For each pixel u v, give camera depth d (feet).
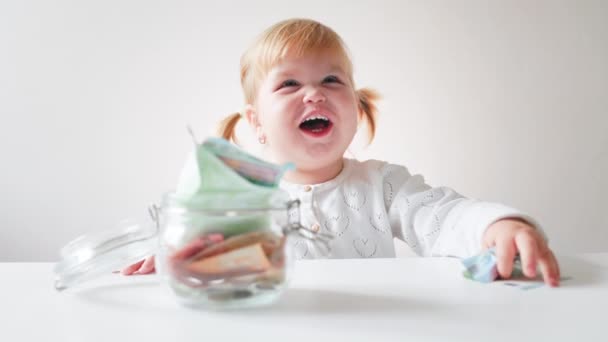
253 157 1.45
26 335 1.20
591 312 1.34
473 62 5.31
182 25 5.24
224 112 5.26
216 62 5.26
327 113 3.75
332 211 3.92
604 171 5.35
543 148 5.36
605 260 2.09
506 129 5.36
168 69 5.26
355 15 5.26
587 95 5.32
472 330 1.20
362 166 4.16
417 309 1.38
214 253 1.37
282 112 3.79
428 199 3.55
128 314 1.37
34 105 5.24
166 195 1.45
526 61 5.30
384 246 3.83
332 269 1.96
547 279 1.69
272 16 5.24
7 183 5.25
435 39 5.29
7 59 5.20
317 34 3.93
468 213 2.62
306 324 1.26
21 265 2.15
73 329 1.24
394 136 5.34
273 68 3.90
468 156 5.37
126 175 5.30
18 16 5.18
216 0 5.23
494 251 1.85
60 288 1.67
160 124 5.28
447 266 2.02
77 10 5.20
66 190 5.28
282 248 1.44
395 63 5.29
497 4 5.26
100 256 1.65
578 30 5.26
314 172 4.06
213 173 1.38
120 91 5.26
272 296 1.43
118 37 5.23
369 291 1.59
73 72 5.24
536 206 5.40
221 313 1.37
